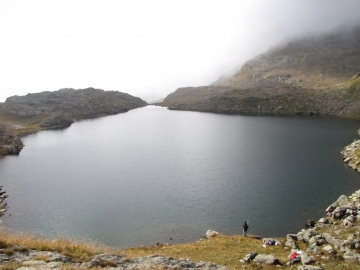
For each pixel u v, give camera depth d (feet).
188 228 160.15
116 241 147.54
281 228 155.63
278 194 202.59
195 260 107.04
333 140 394.52
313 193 202.49
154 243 145.28
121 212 181.78
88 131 556.92
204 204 190.39
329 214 162.30
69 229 160.35
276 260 100.83
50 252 71.36
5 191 220.43
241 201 192.95
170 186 226.58
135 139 452.76
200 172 262.06
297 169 261.03
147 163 301.22
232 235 149.89
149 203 194.29
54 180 248.32
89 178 252.62
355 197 176.35
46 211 184.03
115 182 240.32
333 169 257.96
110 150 373.40
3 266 56.70
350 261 94.53
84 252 76.89
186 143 406.41
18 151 370.53
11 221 169.99
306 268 87.56
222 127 564.71
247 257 105.60
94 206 191.11
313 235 127.24
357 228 129.59
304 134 451.94
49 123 625.41
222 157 315.78
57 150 380.78
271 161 291.79
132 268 67.67
